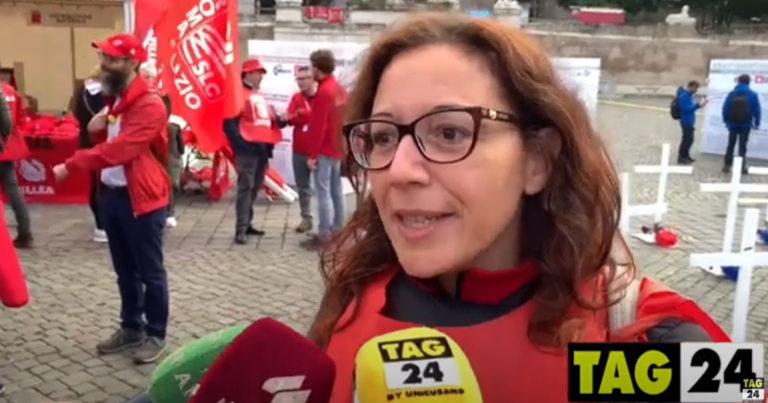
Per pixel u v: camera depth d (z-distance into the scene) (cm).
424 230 110
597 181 118
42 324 506
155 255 439
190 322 517
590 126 121
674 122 2209
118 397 405
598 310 114
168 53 670
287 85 998
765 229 826
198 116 677
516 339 112
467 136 108
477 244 111
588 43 4075
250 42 1012
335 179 705
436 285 123
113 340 457
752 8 5081
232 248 715
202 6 662
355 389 104
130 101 412
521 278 117
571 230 116
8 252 393
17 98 680
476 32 114
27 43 1174
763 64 1484
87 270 628
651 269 681
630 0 5241
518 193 114
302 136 725
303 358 107
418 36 116
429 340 100
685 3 5209
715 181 1237
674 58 4069
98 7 1177
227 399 105
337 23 3203
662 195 786
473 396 97
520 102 114
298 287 601
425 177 108
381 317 125
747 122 1320
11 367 438
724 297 606
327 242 151
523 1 4950
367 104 126
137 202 421
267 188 932
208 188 952
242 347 106
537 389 108
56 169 420
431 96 109
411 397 96
